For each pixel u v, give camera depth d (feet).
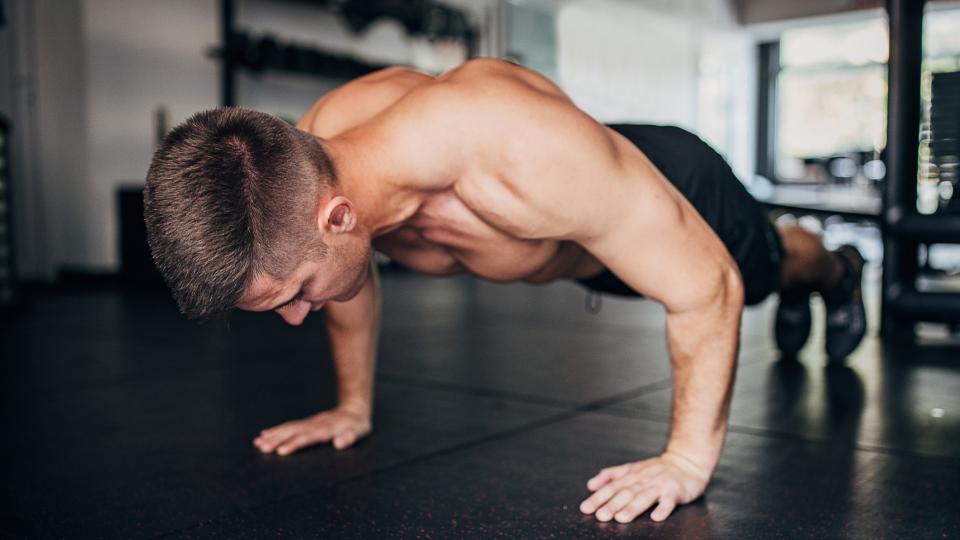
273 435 4.61
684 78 31.91
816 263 6.48
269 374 6.89
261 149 2.68
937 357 7.50
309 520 3.49
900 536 3.29
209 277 2.63
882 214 8.63
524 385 6.42
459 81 3.34
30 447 4.64
